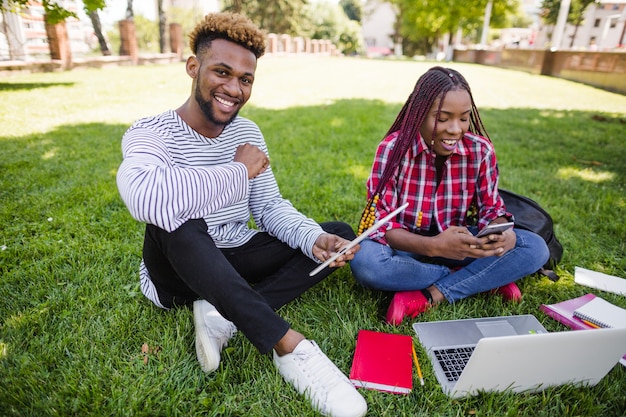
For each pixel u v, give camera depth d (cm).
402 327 169
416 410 132
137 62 1362
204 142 147
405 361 146
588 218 275
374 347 152
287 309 175
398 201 183
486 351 117
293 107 670
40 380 134
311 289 191
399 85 1063
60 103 609
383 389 137
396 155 169
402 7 3550
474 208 193
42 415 124
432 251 162
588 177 358
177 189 121
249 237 166
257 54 142
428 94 157
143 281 166
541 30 3212
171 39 1616
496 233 153
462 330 163
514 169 373
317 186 316
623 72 1062
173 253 127
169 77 989
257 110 628
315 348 137
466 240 154
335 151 416
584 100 884
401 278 170
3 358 143
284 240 163
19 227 237
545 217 197
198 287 126
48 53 1056
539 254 172
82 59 1116
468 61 2759
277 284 156
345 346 158
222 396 134
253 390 136
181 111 148
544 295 195
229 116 143
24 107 564
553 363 129
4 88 713
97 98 668
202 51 135
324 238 152
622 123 610
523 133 524
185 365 143
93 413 124
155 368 141
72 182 305
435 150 167
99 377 136
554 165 389
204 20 137
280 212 167
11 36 1030
